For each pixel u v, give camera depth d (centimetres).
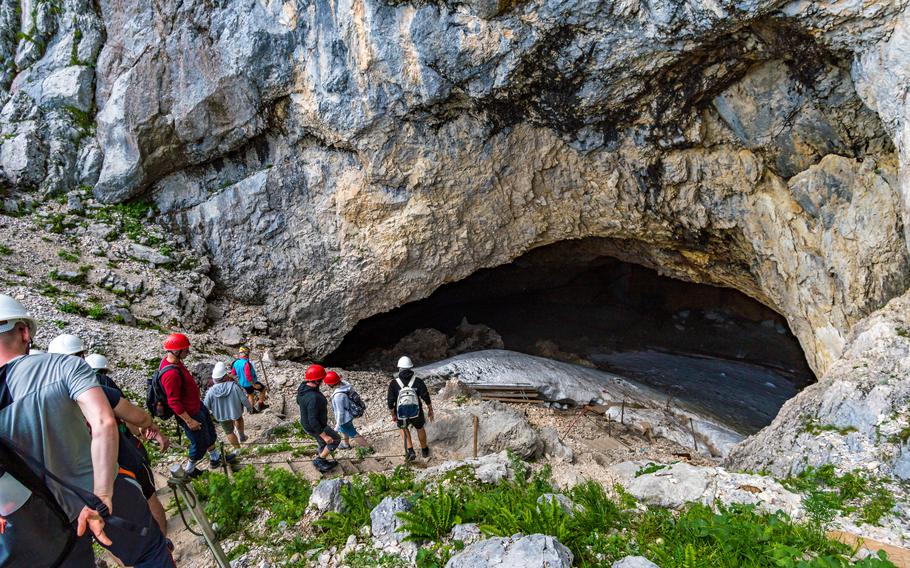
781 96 1077
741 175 1253
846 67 960
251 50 1340
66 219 1497
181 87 1449
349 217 1527
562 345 2067
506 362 1598
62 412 249
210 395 788
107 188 1551
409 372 815
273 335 1620
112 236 1510
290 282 1620
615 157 1365
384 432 938
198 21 1384
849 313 1088
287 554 512
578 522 501
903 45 802
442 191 1462
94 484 239
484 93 1216
